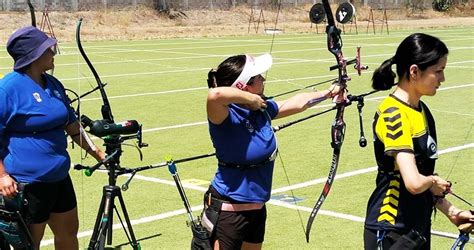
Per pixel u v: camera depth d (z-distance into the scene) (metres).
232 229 4.64
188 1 48.22
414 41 4.08
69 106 5.37
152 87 17.55
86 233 6.88
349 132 11.62
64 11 42.66
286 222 7.16
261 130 4.65
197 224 4.79
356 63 4.89
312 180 8.74
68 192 5.34
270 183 4.75
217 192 4.67
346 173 9.04
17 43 4.98
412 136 4.08
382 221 4.17
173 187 8.51
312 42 33.72
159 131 11.99
